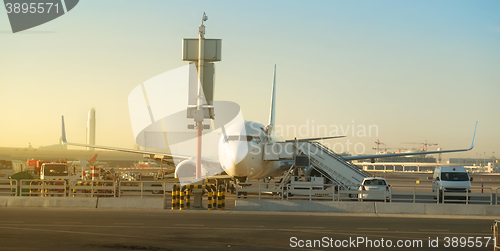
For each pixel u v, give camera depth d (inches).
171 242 556.1
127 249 509.0
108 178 1579.7
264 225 716.0
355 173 1321.4
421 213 918.4
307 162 1282.0
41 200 992.9
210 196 957.2
